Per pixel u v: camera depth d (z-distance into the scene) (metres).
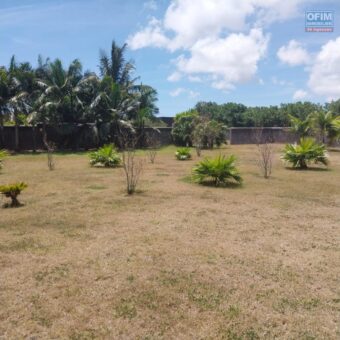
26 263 4.09
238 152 20.39
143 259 4.20
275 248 4.61
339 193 8.28
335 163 14.70
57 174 11.37
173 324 2.88
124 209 6.64
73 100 21.69
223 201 7.37
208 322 2.91
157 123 26.14
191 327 2.84
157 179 10.34
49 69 21.30
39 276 3.75
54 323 2.89
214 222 5.79
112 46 25.38
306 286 3.55
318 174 11.40
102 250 4.49
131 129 21.98
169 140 26.59
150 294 3.37
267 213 6.41
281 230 5.41
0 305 3.16
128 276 3.75
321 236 5.12
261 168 12.79
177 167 13.35
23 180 10.16
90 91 22.61
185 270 3.91
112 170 12.38
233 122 43.50
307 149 12.91
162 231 5.29
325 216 6.23
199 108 41.12
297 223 5.79
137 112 23.41
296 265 4.07
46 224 5.67
